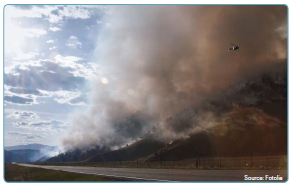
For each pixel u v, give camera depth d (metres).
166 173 39.59
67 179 37.06
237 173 35.00
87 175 40.53
